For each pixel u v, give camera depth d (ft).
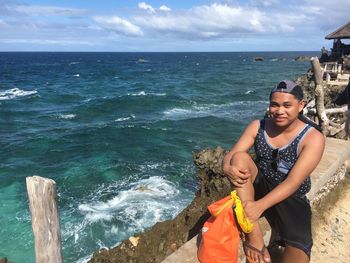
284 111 9.82
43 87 174.70
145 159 64.49
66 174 57.72
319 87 32.73
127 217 42.78
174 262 13.11
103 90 162.09
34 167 62.13
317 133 10.08
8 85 183.11
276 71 280.10
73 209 44.98
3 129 91.09
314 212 18.21
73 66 358.64
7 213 44.52
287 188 9.90
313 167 9.95
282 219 10.73
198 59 566.36
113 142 76.74
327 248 16.51
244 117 101.45
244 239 10.57
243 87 172.96
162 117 103.65
